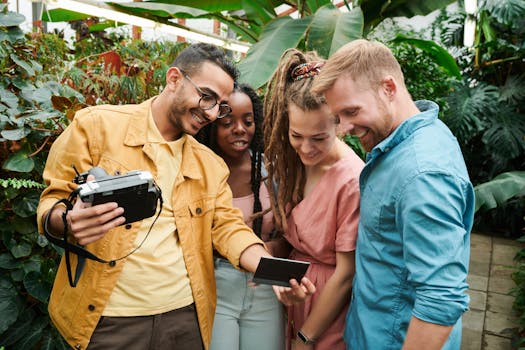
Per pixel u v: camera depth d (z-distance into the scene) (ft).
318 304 5.12
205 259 5.08
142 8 12.29
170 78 4.58
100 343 4.48
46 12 14.64
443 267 3.43
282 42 9.73
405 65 16.31
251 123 5.76
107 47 16.67
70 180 4.50
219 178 5.18
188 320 4.83
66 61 12.23
